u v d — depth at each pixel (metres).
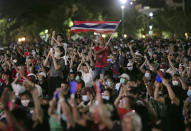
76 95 9.73
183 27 50.62
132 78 9.06
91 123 6.22
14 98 6.50
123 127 5.72
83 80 11.68
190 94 9.01
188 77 11.30
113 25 13.67
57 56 10.05
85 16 55.84
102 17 57.50
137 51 18.17
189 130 7.33
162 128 6.99
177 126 7.46
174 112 7.48
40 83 11.38
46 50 19.56
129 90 7.73
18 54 20.02
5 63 14.36
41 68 12.91
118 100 7.85
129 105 7.14
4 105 6.18
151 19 48.06
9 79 12.15
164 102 7.97
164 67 13.56
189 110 7.80
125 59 15.75
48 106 7.45
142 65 13.11
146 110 7.19
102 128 6.12
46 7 50.75
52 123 6.60
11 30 51.81
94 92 9.47
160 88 8.80
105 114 6.02
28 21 51.41
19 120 6.03
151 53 19.62
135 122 5.62
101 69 11.88
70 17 53.38
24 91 7.61
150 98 9.16
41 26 49.44
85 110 7.48
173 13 52.09
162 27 52.12
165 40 33.69
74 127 6.08
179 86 9.62
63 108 6.06
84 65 12.30
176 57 16.55
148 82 10.20
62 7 52.31
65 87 8.57
